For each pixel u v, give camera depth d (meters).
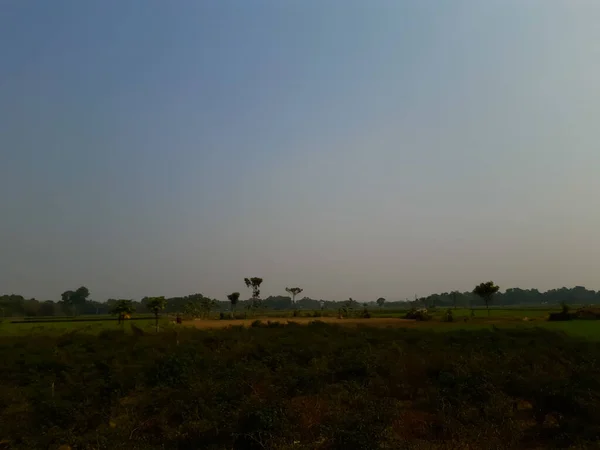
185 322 74.44
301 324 52.50
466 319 71.69
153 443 14.88
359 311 109.00
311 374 21.05
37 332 44.94
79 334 40.09
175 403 17.47
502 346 29.98
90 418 16.80
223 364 24.86
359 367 22.31
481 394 17.67
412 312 88.06
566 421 15.03
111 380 21.27
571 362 24.33
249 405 15.42
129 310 57.69
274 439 13.57
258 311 125.94
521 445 14.41
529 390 17.45
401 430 15.23
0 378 23.84
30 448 14.28
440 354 25.80
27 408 17.64
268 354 28.02
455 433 14.45
